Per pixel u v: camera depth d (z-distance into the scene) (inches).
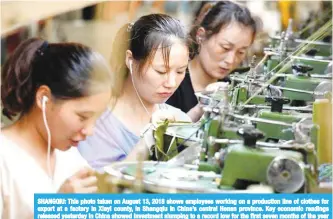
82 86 93.0
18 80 92.4
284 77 101.0
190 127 95.4
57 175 93.7
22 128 93.6
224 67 100.0
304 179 77.0
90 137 95.0
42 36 94.3
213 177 81.7
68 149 94.6
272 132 85.6
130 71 96.2
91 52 94.4
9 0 94.3
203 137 84.3
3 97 92.9
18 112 93.2
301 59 103.6
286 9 103.0
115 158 94.7
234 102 94.1
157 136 92.7
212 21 98.9
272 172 75.2
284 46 103.3
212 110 83.9
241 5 100.9
